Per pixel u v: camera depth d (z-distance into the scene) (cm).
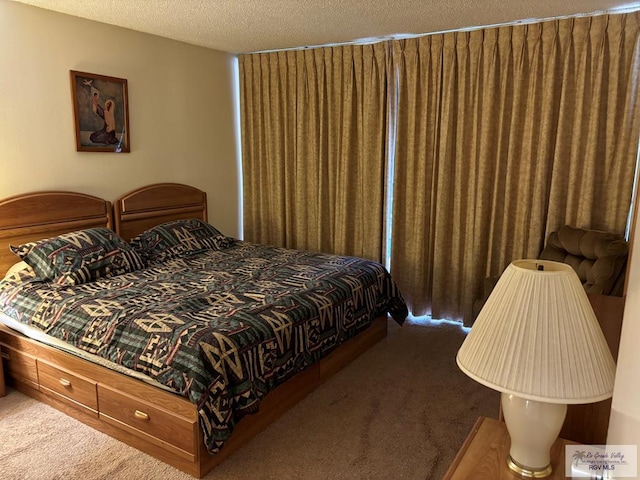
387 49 393
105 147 367
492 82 355
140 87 388
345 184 429
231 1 296
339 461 223
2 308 279
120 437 235
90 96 353
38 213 324
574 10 311
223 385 206
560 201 347
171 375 205
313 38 394
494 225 372
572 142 337
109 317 237
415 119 391
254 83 465
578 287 114
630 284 114
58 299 262
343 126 423
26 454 225
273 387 236
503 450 135
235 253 383
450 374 310
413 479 211
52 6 313
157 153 410
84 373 241
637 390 93
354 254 446
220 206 480
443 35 369
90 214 357
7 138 310
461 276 395
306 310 264
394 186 408
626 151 321
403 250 419
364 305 320
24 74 314
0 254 306
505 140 362
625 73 317
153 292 272
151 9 316
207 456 210
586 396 107
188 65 427
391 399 278
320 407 269
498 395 284
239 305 253
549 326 110
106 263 307
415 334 378
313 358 267
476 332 123
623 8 307
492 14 321
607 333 165
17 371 279
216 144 467
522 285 114
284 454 227
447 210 390
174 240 372
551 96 337
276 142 460
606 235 300
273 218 481
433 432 246
